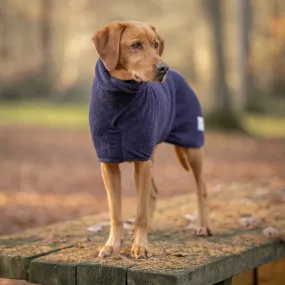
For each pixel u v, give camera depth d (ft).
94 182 41.81
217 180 41.09
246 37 85.61
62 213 31.19
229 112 78.59
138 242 16.63
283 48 131.23
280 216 22.22
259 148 62.90
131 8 150.41
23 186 39.63
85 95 134.51
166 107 18.53
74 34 149.48
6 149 61.05
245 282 19.86
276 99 125.90
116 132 16.56
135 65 16.14
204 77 146.41
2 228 27.81
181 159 21.12
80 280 15.67
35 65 142.00
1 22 150.30
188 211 23.22
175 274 14.56
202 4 83.66
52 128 84.64
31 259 16.70
